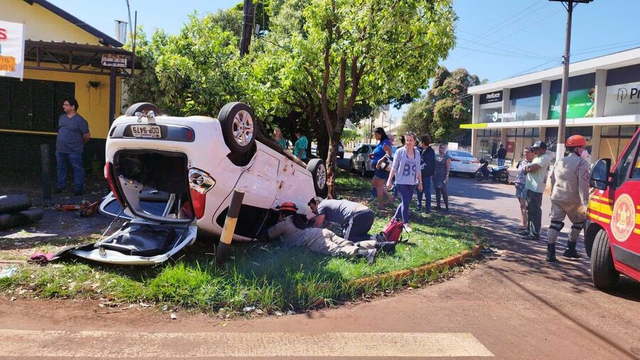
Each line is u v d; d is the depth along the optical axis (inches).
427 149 430.3
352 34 390.0
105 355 150.6
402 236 312.3
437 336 175.3
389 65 398.3
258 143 255.0
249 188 246.8
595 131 1037.8
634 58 911.0
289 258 235.9
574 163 281.1
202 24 483.5
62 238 265.7
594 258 231.3
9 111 515.8
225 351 156.6
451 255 274.7
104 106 524.1
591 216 245.4
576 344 172.7
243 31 504.4
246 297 193.8
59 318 175.3
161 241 222.1
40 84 516.7
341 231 301.9
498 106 1451.8
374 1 373.7
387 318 191.9
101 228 294.4
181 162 240.1
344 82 438.0
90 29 488.7
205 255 239.8
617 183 223.8
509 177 967.0
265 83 500.1
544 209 562.3
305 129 870.4
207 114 479.5
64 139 381.1
